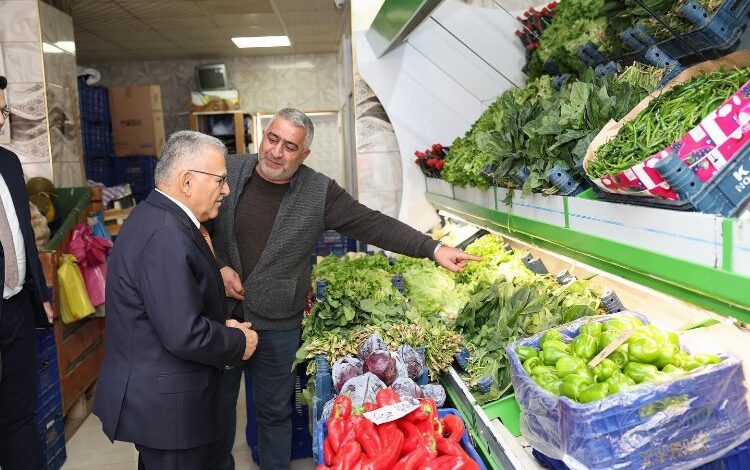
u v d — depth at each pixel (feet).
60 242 14.76
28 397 10.55
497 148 7.85
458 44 14.52
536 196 7.02
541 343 6.23
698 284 4.09
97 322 16.97
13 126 17.06
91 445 13.88
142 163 33.01
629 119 5.76
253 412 12.23
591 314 7.34
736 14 6.18
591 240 5.64
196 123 34.81
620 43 8.66
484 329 7.75
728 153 4.23
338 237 23.22
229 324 8.11
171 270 6.88
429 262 11.67
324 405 7.52
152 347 7.20
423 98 14.89
